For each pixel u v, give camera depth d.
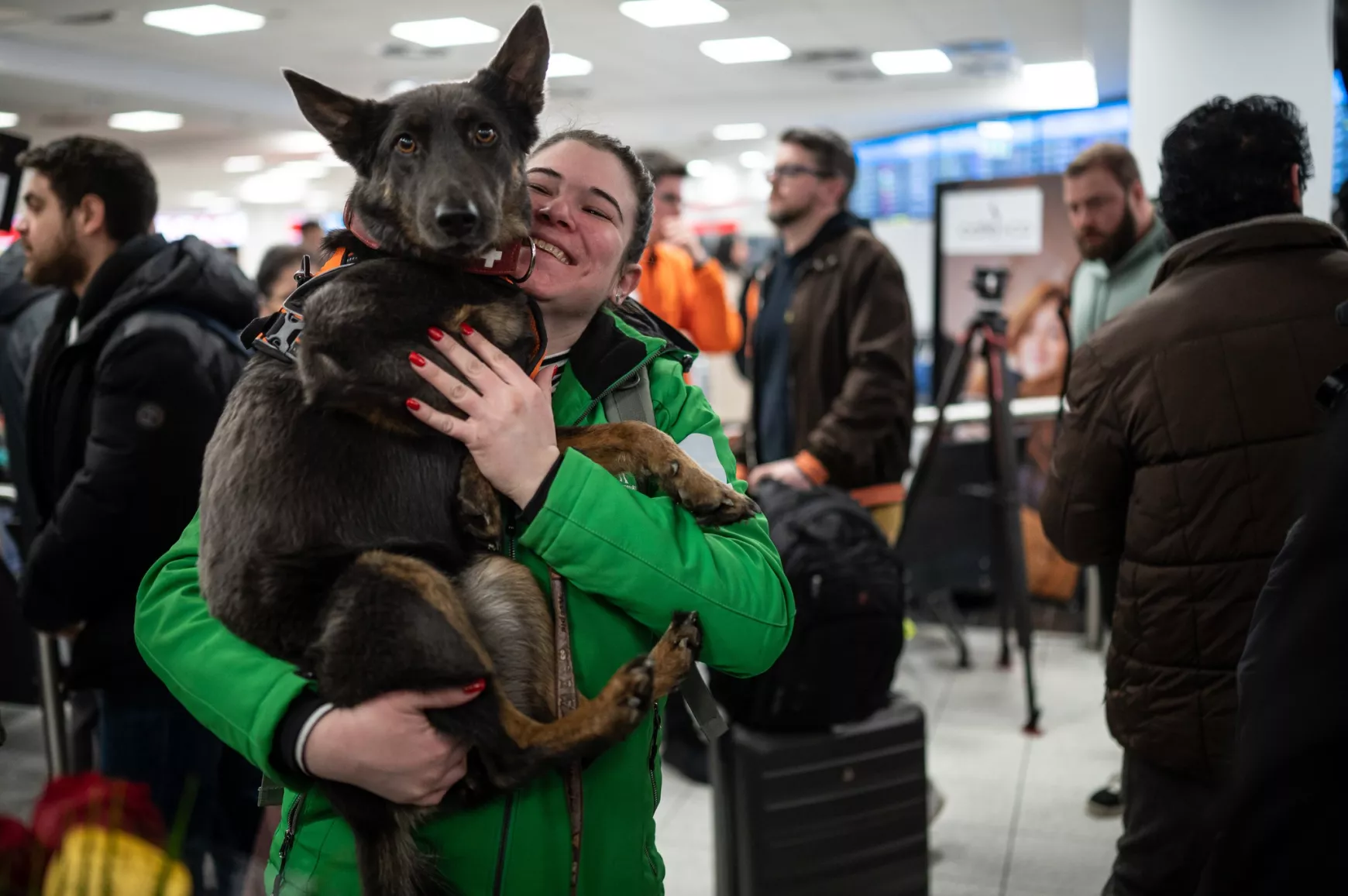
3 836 0.71
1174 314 1.83
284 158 15.10
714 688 2.33
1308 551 0.73
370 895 1.17
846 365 3.42
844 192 3.48
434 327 1.24
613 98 12.75
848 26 9.08
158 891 0.72
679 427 1.47
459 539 1.31
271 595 1.20
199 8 8.37
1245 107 1.83
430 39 9.52
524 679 1.24
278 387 1.28
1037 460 4.70
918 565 4.56
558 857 1.23
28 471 2.33
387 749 1.11
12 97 10.91
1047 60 10.69
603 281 1.39
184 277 2.15
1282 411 1.71
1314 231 1.78
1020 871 2.75
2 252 2.79
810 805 2.27
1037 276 5.06
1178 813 1.84
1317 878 0.65
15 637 2.67
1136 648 1.86
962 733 3.68
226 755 2.08
